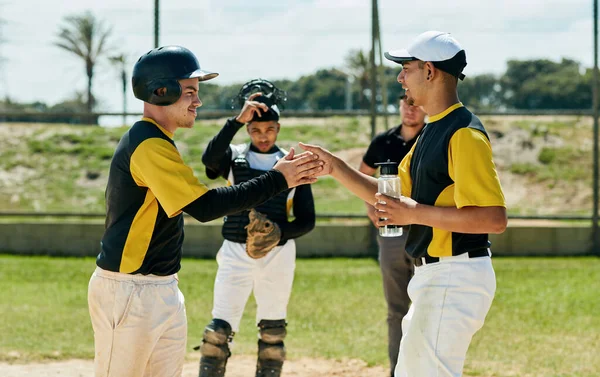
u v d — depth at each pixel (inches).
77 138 661.9
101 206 591.5
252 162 210.4
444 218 139.9
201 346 201.9
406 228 213.6
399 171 161.3
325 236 489.7
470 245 143.7
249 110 202.5
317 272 432.1
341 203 563.5
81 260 477.1
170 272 148.4
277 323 208.1
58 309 338.0
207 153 204.5
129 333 143.9
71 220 566.3
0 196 593.0
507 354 264.4
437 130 147.4
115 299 143.3
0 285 393.4
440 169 144.5
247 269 203.9
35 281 406.6
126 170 143.8
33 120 850.8
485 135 142.2
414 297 148.8
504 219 137.9
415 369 145.1
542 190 606.2
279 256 206.4
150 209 144.5
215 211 141.8
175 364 152.1
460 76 150.6
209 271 433.1
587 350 270.2
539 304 351.3
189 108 149.2
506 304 351.9
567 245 498.9
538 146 647.1
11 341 279.3
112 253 143.7
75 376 237.9
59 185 611.8
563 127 669.3
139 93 147.0
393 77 613.6
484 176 138.0
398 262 215.0
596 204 495.2
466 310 142.1
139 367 146.3
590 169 624.1
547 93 1507.1
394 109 480.7
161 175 140.8
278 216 206.4
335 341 285.9
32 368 246.7
